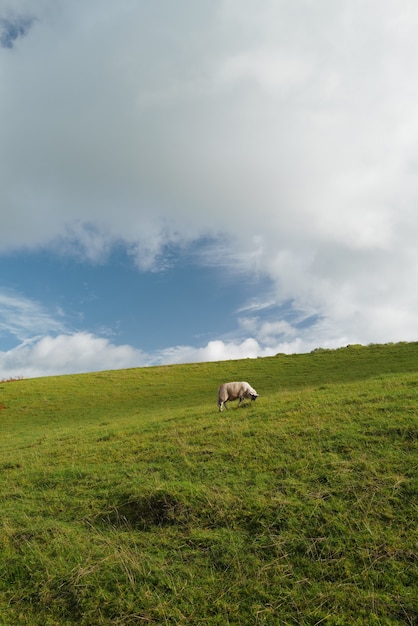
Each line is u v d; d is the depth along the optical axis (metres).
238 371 46.31
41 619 6.68
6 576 7.74
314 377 37.91
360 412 13.56
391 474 9.16
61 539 8.62
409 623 5.84
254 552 7.59
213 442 13.07
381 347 49.03
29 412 35.75
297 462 10.52
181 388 40.84
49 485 11.98
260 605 6.42
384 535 7.45
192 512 8.97
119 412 32.47
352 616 6.09
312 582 6.76
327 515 8.17
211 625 6.19
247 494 9.31
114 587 7.11
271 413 15.88
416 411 12.62
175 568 7.41
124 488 10.55
